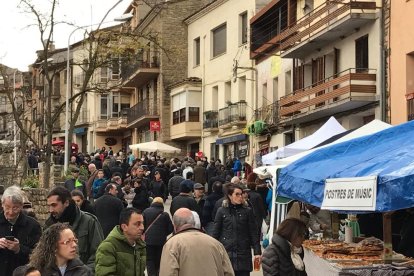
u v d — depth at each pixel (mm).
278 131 32969
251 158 36531
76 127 71438
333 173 7590
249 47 36562
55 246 5730
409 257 9336
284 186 9070
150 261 12578
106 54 28609
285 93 32875
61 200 7473
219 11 41500
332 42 27672
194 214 7215
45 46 26516
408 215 10219
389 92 23188
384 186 6230
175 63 47781
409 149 7332
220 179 21703
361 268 8062
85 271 5816
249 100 37031
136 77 51469
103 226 12664
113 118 62656
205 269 6855
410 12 22016
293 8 31141
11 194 7152
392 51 23031
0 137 63594
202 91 44188
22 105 54844
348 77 24141
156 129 48281
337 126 15930
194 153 46156
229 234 10094
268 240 13891
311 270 10008
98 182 19938
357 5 24078
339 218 13312
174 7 47281
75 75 68000
